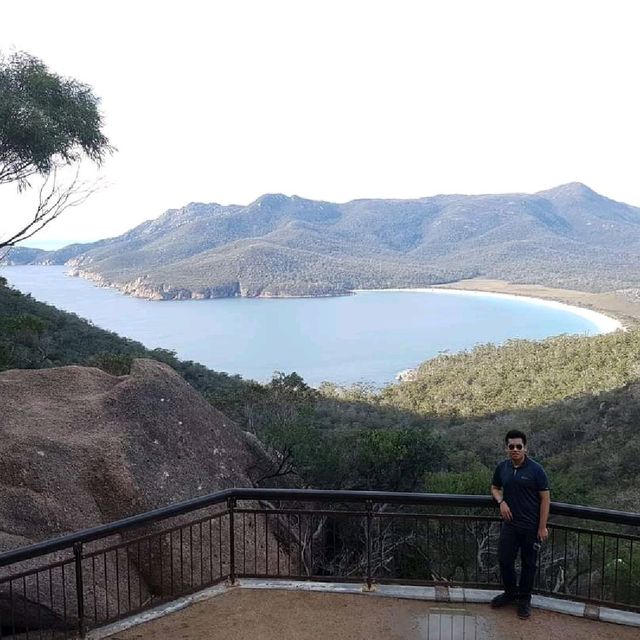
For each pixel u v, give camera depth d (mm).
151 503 10398
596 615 5539
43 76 13328
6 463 9602
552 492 19406
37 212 12414
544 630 5359
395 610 5750
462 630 5336
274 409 26016
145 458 11156
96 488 10227
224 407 26297
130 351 41906
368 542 6129
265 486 14125
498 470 5770
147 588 9312
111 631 5473
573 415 55500
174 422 12422
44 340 30312
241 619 5629
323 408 53406
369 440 20703
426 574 13266
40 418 11164
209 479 11992
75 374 12867
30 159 13008
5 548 8078
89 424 11344
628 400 55281
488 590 6023
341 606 5836
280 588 6160
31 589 7566
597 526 17688
